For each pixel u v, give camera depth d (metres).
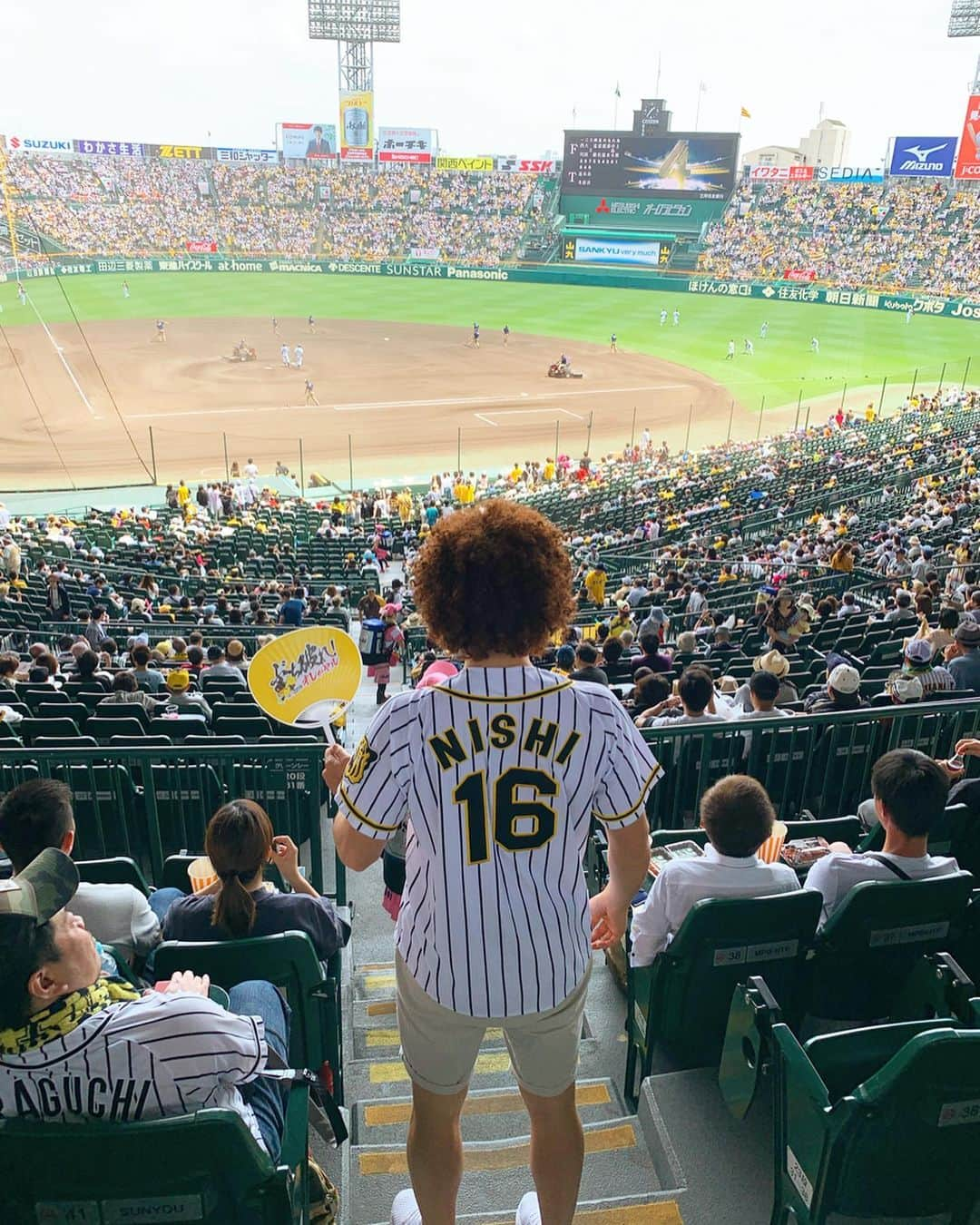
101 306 73.06
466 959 2.59
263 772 7.64
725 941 4.48
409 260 96.94
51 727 9.59
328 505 37.38
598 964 6.39
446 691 2.63
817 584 21.06
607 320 74.38
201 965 4.25
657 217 91.69
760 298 84.25
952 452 38.69
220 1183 2.95
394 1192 4.37
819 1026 4.89
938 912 4.59
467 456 44.84
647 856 2.80
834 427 47.12
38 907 2.89
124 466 41.22
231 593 23.38
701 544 28.08
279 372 56.84
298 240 100.31
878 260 86.06
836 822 6.52
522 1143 4.60
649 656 12.48
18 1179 2.88
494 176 106.25
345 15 102.75
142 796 8.49
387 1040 6.04
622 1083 5.28
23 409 48.19
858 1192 3.42
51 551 28.02
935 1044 3.12
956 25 103.38
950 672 10.48
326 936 4.78
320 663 4.20
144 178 102.19
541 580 2.61
